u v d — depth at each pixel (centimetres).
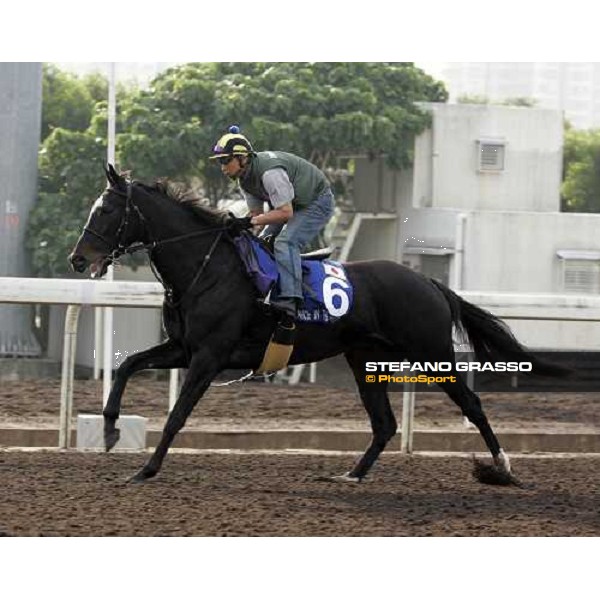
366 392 1047
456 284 2075
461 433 1281
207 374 968
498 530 841
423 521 864
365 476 1042
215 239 978
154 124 2503
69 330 1164
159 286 1168
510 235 2427
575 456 1227
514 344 1070
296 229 988
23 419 1355
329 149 2473
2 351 2498
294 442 1259
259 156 984
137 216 961
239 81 2558
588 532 846
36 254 2548
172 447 1234
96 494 914
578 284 2461
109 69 2236
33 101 2608
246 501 912
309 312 993
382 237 2541
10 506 859
